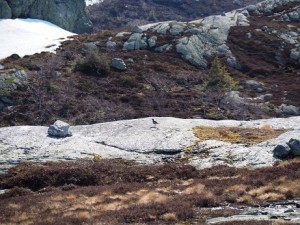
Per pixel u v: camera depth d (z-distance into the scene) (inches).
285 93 3240.7
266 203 909.2
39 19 5027.1
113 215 879.7
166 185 1130.0
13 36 4212.6
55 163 1350.9
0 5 4628.4
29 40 4126.5
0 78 2952.8
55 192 1155.3
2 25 4446.4
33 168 1314.0
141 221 840.3
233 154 1314.0
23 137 1526.8
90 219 874.1
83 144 1472.7
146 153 1403.8
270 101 3093.0
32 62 3356.3
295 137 1344.7
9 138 1523.1
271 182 1031.6
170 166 1279.5
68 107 2790.4
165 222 823.7
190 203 928.3
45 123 2632.9
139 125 1577.3
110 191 1103.6
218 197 959.0
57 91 2960.1
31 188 1249.4
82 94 2989.7
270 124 1569.9
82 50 3754.9
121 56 3673.7
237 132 1491.1
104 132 1558.8
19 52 3713.1
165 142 1444.4
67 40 4092.0
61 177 1263.5
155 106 2918.3
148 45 3934.5
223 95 3070.9
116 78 3297.2
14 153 1423.5
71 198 1074.1
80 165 1309.1
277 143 1326.3
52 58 3484.3
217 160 1299.2
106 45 3900.1
